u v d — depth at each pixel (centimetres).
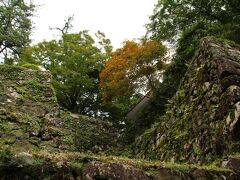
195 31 1546
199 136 712
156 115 1427
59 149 1087
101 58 2028
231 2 1509
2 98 1176
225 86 703
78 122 1403
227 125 637
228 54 797
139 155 1058
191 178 429
